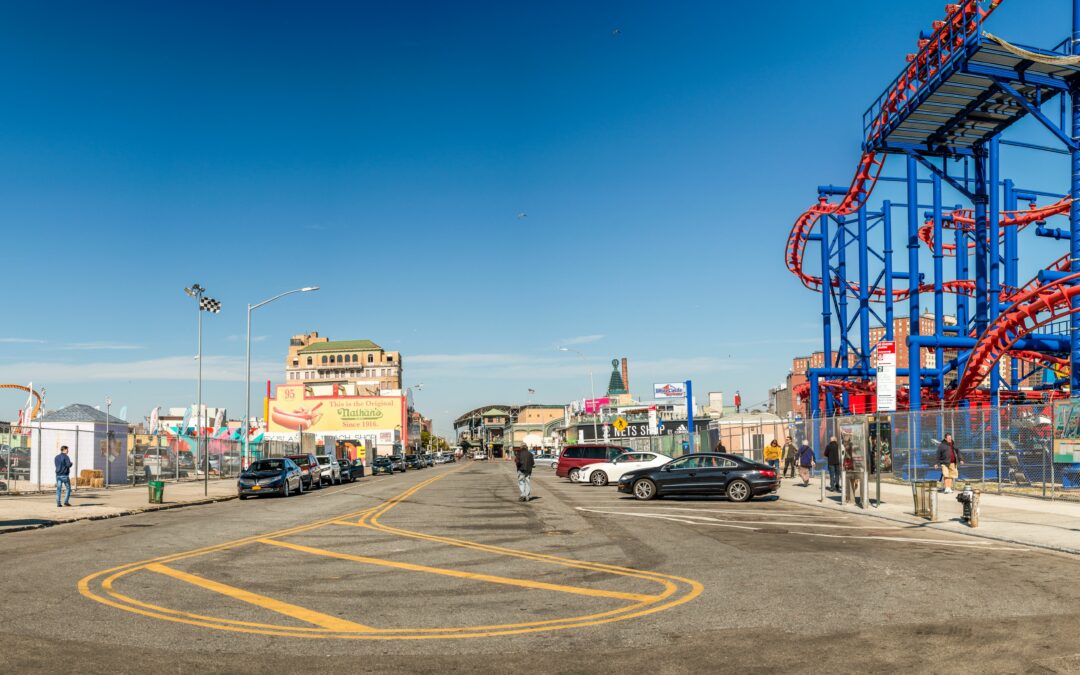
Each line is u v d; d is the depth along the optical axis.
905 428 33.72
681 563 12.43
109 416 43.06
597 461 43.56
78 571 11.91
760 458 47.00
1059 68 31.02
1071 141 31.30
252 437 79.19
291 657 6.96
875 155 43.84
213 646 7.33
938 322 44.62
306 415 110.69
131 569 12.09
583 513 22.11
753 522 19.27
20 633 7.75
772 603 9.14
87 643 7.38
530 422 182.50
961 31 31.44
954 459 25.61
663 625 8.09
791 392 89.31
